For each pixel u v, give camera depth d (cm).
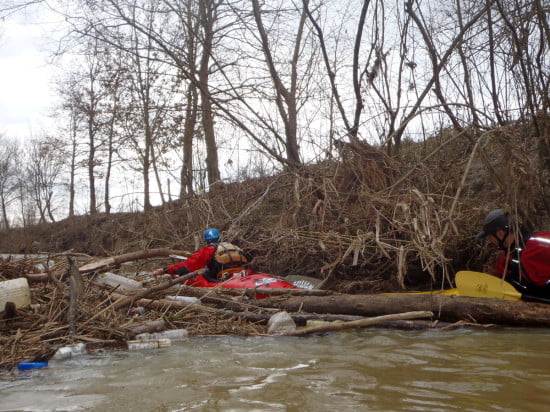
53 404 276
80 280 482
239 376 324
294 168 818
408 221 580
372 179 700
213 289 577
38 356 379
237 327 483
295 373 329
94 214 1384
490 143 655
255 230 833
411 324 475
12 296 429
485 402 263
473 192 702
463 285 515
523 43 698
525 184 580
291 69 967
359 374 323
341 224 712
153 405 270
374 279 716
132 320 479
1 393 299
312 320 498
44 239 1423
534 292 498
